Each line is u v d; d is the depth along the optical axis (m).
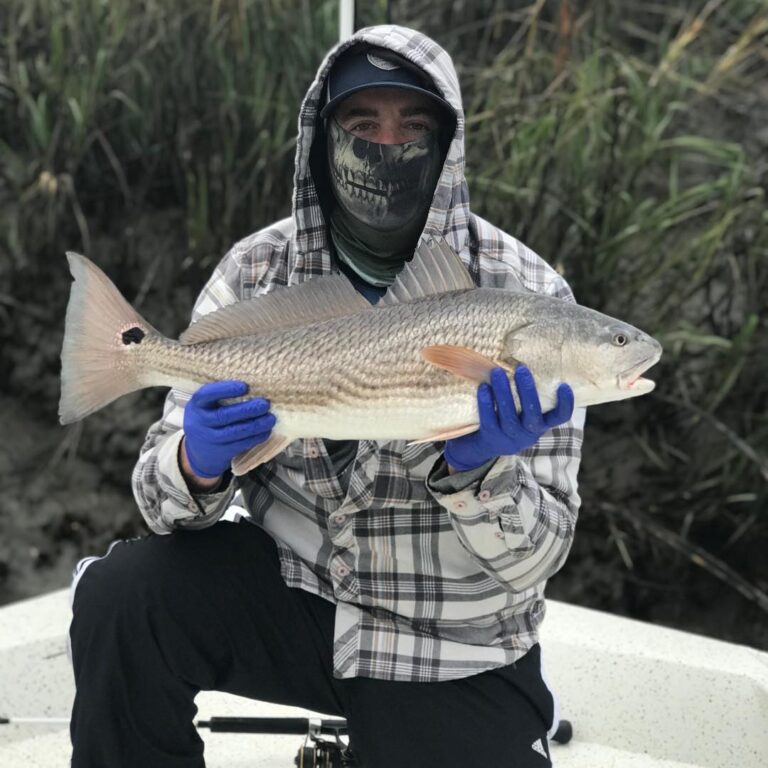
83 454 4.67
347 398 1.69
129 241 4.74
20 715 2.72
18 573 4.43
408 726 1.90
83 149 4.62
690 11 4.73
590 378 1.64
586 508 4.25
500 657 1.93
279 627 1.96
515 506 1.74
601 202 4.14
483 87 4.52
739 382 4.18
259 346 1.71
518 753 1.88
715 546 4.18
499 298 1.66
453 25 4.87
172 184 4.73
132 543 1.97
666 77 4.41
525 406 1.59
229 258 2.09
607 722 2.72
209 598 1.90
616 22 4.72
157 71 4.60
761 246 4.20
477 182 4.17
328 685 1.97
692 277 4.17
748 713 2.62
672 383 4.21
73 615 1.89
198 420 1.69
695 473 4.16
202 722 2.25
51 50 4.73
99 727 1.84
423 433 1.68
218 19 4.55
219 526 2.00
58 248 4.74
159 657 1.86
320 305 1.72
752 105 4.64
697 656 2.74
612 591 4.20
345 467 1.96
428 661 1.91
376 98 1.95
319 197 2.08
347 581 1.92
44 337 4.74
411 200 1.99
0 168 4.82
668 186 4.52
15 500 4.56
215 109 4.54
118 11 4.61
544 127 4.13
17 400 4.72
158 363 1.74
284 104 4.44
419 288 1.72
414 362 1.66
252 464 1.73
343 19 2.93
